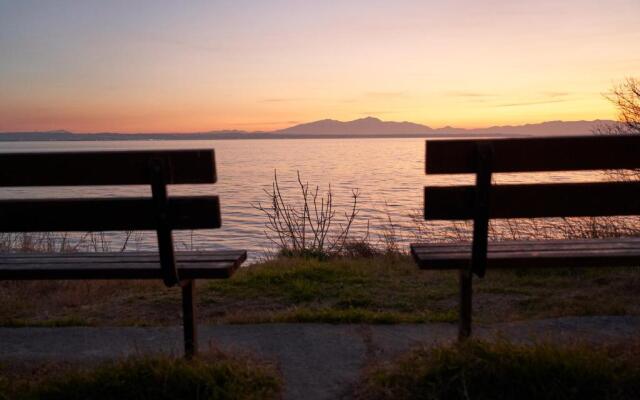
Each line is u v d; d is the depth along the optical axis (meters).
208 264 3.26
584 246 3.45
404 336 3.87
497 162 3.11
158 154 3.05
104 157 3.09
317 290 5.34
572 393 2.75
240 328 4.09
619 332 3.84
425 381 2.91
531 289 5.26
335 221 21.02
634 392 2.80
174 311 4.94
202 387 2.92
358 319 4.22
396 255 8.00
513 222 8.66
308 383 3.13
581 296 4.91
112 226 3.17
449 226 10.09
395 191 40.12
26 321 4.42
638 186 3.19
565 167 3.13
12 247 9.59
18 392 3.00
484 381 2.83
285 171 75.25
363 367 3.34
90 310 5.03
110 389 2.91
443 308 4.75
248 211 29.08
